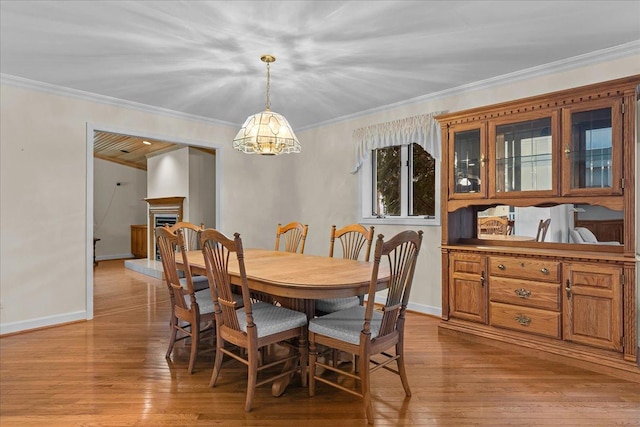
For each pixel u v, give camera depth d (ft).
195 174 21.97
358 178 14.89
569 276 8.49
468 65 10.12
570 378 7.82
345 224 15.40
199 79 11.07
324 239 16.26
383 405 6.81
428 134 12.46
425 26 7.95
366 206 14.79
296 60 9.71
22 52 9.11
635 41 8.71
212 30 8.13
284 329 7.23
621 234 8.80
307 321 7.67
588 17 7.63
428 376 7.97
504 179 9.77
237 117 15.43
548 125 9.02
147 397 7.07
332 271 7.82
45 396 7.10
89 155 12.39
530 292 9.09
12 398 7.02
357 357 8.14
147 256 26.63
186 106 13.84
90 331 11.05
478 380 7.78
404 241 6.51
